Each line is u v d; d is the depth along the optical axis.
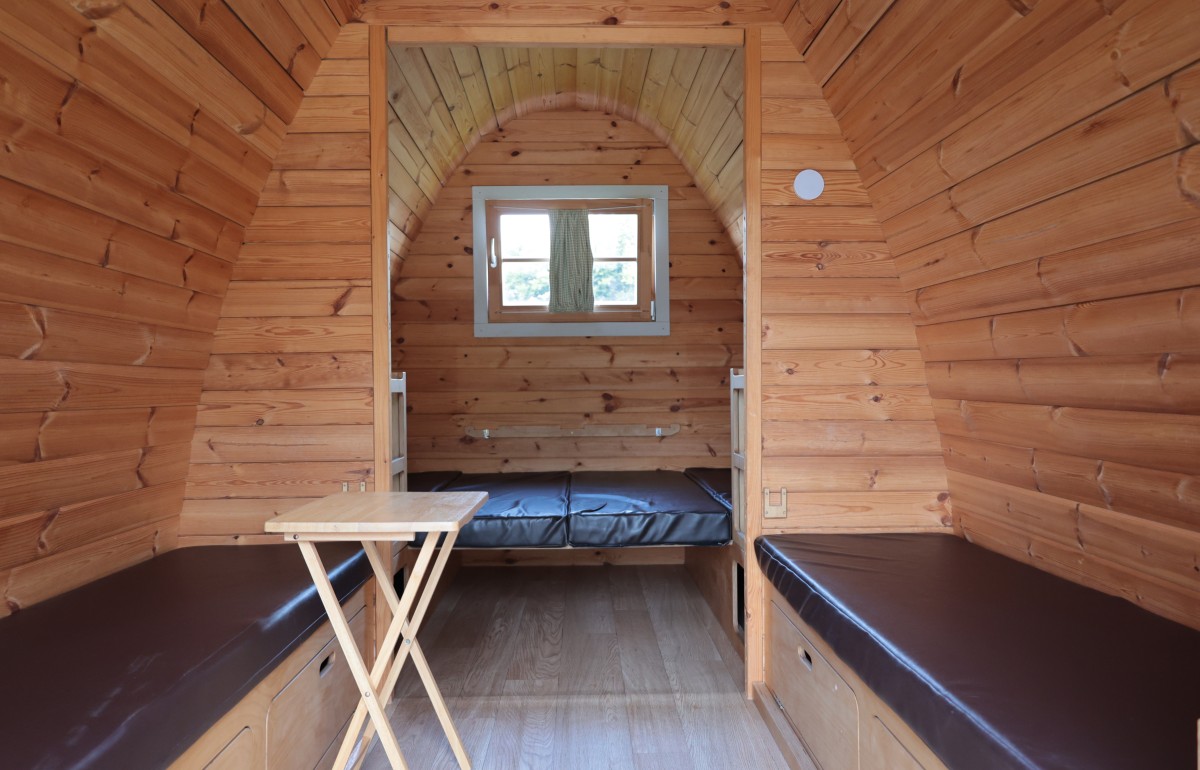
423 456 3.89
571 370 3.92
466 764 1.80
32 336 1.44
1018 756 0.95
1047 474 1.82
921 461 2.29
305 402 2.20
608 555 3.97
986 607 1.56
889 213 2.14
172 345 1.96
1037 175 1.47
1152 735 1.00
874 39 1.81
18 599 1.56
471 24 2.19
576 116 3.85
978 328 1.91
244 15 1.69
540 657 2.63
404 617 1.58
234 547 2.17
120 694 1.13
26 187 1.29
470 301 3.88
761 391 2.26
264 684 1.49
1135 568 1.58
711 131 3.19
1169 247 1.26
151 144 1.57
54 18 1.21
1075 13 1.22
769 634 2.24
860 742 1.52
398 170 3.09
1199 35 1.05
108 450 1.81
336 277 2.19
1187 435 1.37
